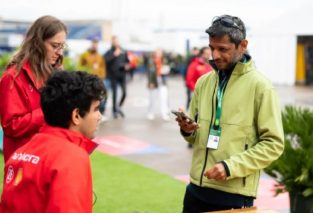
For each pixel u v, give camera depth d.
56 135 2.09
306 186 4.47
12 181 2.10
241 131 2.83
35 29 3.07
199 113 3.03
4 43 27.83
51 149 2.04
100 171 7.18
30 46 3.06
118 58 13.16
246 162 2.76
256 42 27.33
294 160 4.51
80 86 2.11
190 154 8.83
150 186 6.43
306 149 4.52
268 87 2.82
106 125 12.14
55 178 1.96
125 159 8.23
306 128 4.61
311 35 26.78
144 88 25.06
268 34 27.09
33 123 2.94
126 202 5.68
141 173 7.15
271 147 2.77
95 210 5.33
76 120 2.12
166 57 34.75
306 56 28.34
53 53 3.10
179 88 24.97
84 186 1.98
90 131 2.17
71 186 1.94
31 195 2.01
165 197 5.93
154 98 13.62
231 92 2.88
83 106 2.11
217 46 2.80
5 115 3.00
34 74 3.03
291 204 4.65
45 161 2.01
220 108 2.90
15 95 3.00
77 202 1.92
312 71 28.27
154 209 5.46
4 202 2.11
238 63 2.85
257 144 2.81
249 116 2.83
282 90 23.48
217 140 2.88
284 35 26.78
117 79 13.33
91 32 36.44
